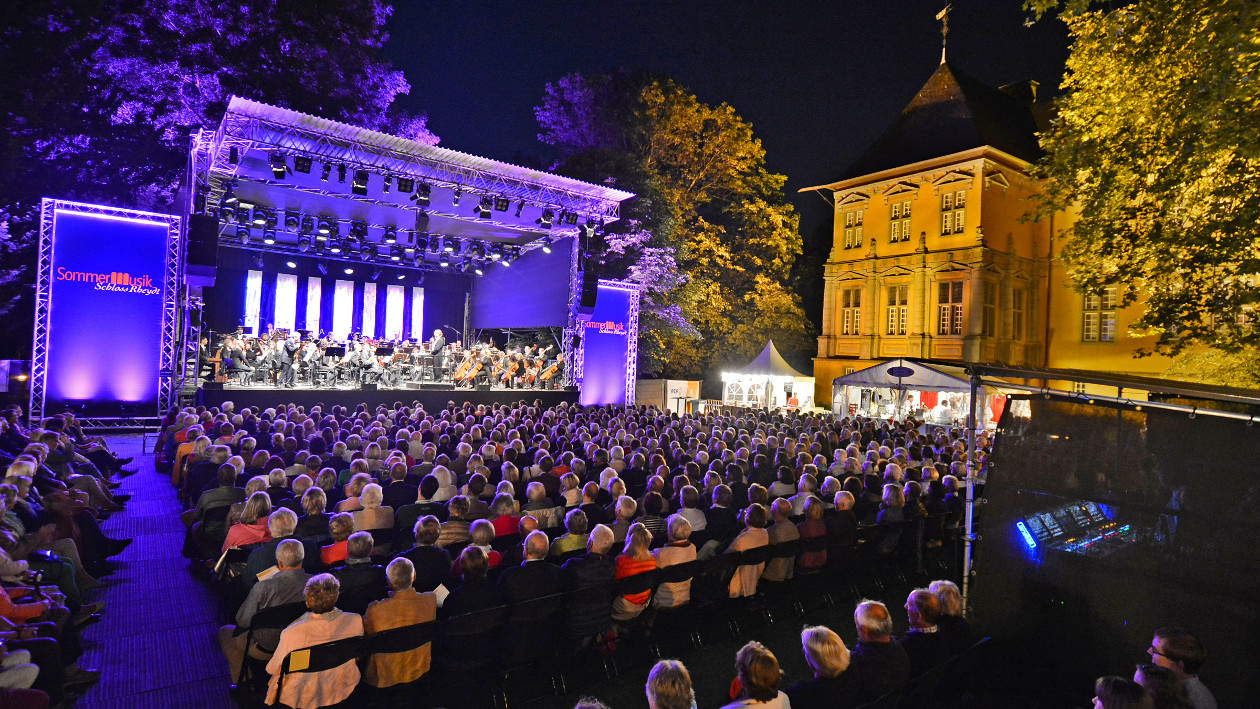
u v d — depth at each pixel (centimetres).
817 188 3225
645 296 2941
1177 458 441
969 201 2667
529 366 2375
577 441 1132
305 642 427
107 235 1772
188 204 1756
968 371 578
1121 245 1362
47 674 461
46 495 716
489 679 547
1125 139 1288
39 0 2284
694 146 3453
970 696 505
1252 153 980
